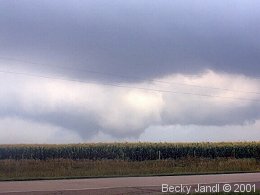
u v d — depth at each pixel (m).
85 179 26.69
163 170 39.09
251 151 58.47
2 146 53.28
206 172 34.44
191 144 58.09
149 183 22.86
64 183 23.08
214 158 56.03
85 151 54.59
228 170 38.91
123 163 47.81
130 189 19.42
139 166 44.62
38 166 43.44
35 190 18.83
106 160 52.00
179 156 57.00
